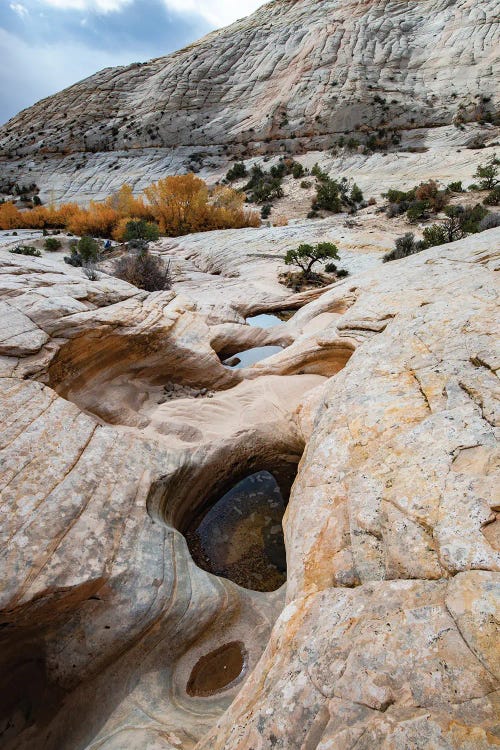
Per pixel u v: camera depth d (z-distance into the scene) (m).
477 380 4.95
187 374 10.63
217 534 7.59
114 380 9.56
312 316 12.95
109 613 4.81
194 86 90.38
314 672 2.67
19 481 5.39
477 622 2.51
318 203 46.50
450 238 23.66
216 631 5.27
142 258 19.52
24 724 4.67
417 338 6.57
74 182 74.75
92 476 5.95
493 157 50.88
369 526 3.68
